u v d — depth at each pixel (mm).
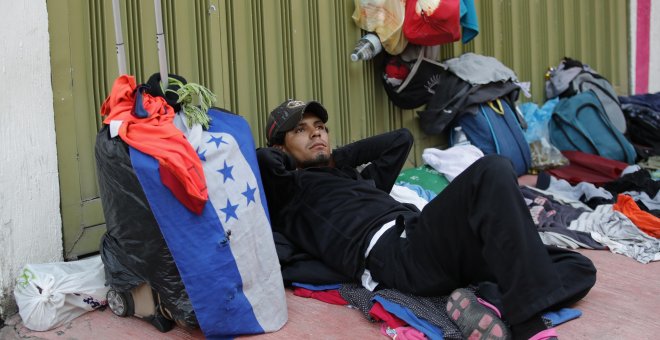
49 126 2887
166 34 3377
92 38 3080
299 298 2871
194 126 2484
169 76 2668
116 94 2473
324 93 4250
